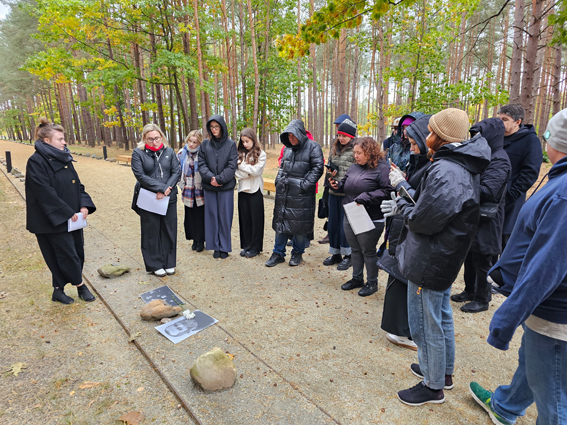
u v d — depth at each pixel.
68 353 2.64
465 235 1.73
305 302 3.50
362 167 3.56
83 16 13.59
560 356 1.34
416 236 1.88
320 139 27.00
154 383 2.33
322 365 2.51
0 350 2.66
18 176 10.37
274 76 18.50
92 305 3.39
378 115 13.48
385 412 2.07
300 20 19.06
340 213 4.37
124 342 2.80
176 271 4.27
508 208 3.27
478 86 9.02
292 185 4.21
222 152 4.46
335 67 24.50
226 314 3.23
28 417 2.03
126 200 8.10
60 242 3.17
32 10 14.59
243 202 4.70
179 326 2.99
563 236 1.17
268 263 4.47
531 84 5.81
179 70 14.56
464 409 2.09
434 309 1.94
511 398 1.83
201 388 2.21
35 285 3.79
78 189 3.32
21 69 14.87
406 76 10.20
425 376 2.07
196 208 4.84
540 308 1.34
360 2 3.19
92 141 28.36
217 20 20.20
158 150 3.94
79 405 2.13
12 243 5.12
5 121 49.00
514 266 1.46
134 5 14.55
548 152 1.40
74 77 15.60
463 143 1.73
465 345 2.78
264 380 2.32
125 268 4.13
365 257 3.59
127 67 15.67
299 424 1.95
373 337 2.89
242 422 1.96
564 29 4.41
